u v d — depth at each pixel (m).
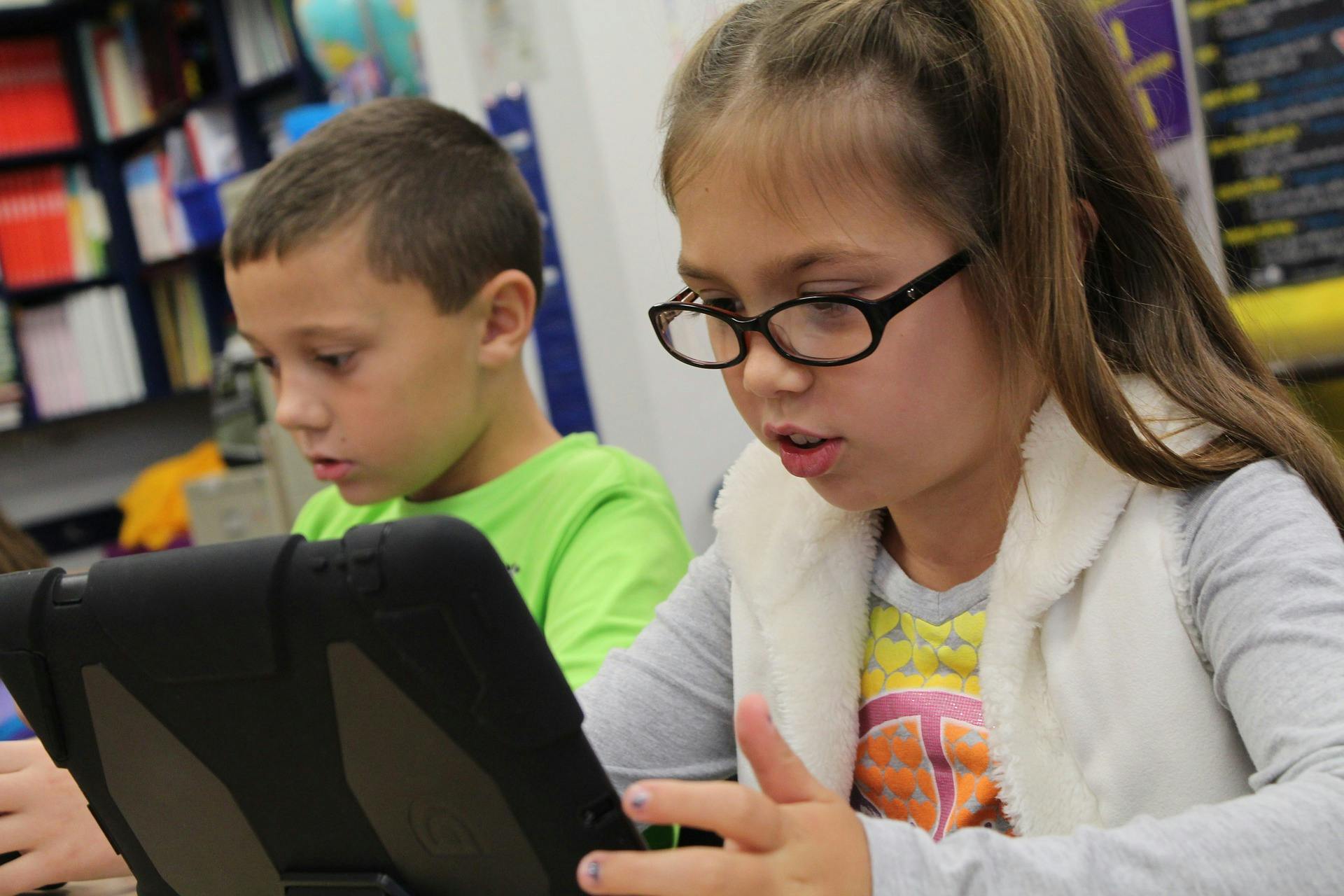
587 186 1.77
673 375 1.79
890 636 0.74
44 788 0.76
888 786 0.72
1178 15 1.42
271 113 3.74
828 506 0.75
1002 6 0.61
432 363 1.06
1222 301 0.70
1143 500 0.63
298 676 0.45
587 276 1.80
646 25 1.74
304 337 1.03
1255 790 0.52
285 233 1.01
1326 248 1.45
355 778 0.46
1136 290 0.68
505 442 1.15
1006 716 0.65
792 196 0.58
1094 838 0.47
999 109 0.61
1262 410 0.65
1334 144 1.44
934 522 0.71
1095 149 0.67
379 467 1.06
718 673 0.81
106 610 0.47
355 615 0.42
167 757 0.50
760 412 0.63
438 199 1.07
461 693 0.42
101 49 4.23
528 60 1.79
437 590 0.41
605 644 0.93
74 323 4.28
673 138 0.64
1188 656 0.60
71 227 4.29
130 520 4.02
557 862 0.44
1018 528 0.65
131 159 4.32
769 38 0.63
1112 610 0.62
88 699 0.50
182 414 4.65
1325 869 0.44
